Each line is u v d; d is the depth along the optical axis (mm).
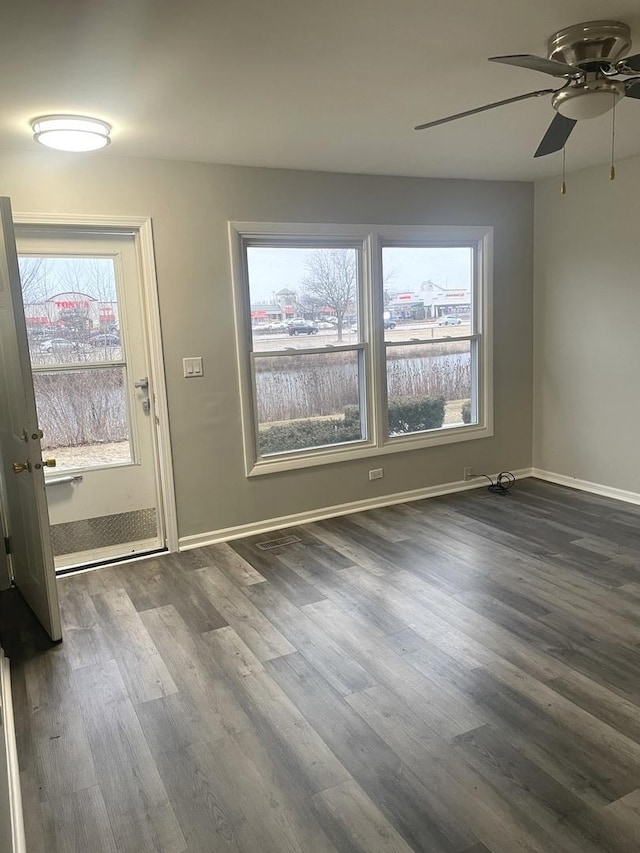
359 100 2859
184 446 4039
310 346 4480
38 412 3699
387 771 2045
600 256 4656
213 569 3754
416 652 2748
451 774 2020
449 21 2117
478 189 4875
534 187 5102
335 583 3484
